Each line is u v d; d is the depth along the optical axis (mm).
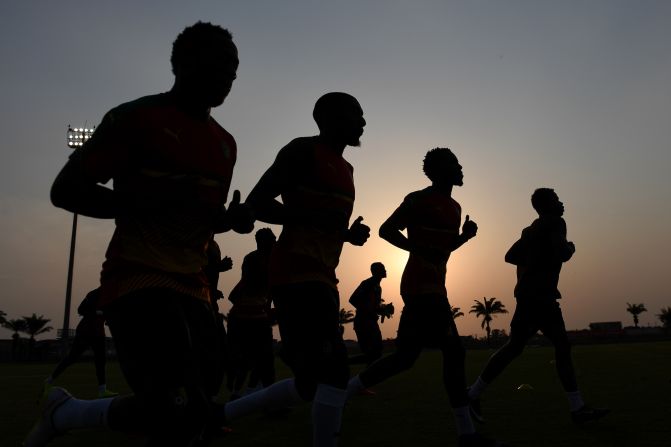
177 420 1786
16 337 45438
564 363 4531
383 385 8203
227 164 2152
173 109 1988
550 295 4582
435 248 3725
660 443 3588
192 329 1974
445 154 3895
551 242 4613
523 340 4602
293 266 2711
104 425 2383
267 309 5645
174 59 2039
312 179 2766
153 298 1838
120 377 12570
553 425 4379
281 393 2824
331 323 2666
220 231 2129
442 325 3643
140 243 1878
